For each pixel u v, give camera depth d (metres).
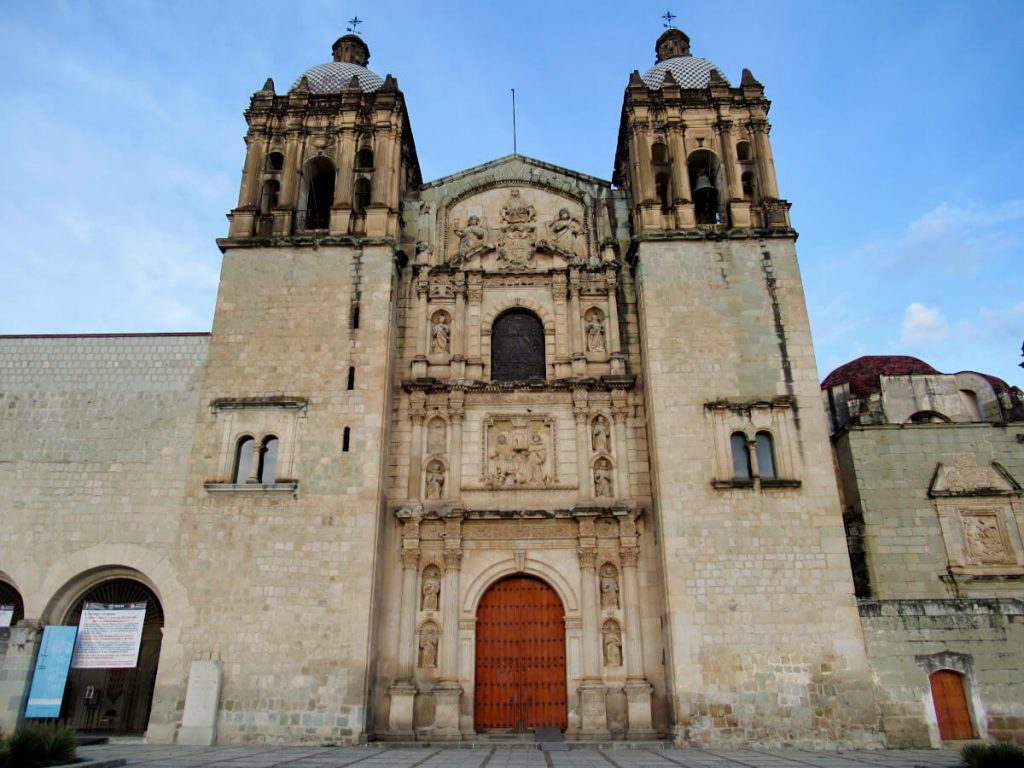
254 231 30.55
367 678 23.92
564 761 19.03
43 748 15.84
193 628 24.42
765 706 23.23
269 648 24.12
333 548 25.19
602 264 30.84
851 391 36.72
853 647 23.77
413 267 31.31
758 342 27.78
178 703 23.62
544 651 26.17
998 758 15.69
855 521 27.88
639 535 26.86
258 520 25.61
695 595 24.45
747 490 25.64
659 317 28.25
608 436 28.38
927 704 23.19
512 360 30.12
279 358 27.94
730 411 26.75
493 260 31.59
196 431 26.97
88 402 27.47
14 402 27.45
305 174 32.59
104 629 25.11
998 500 27.58
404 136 34.06
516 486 27.62
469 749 22.72
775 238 29.42
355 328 28.36
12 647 24.31
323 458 26.36
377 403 27.12
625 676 25.16
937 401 33.09
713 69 34.78
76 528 25.77
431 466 28.03
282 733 23.25
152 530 25.62
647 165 31.34
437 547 26.84
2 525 25.83
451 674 25.17
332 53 39.66
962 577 26.53
